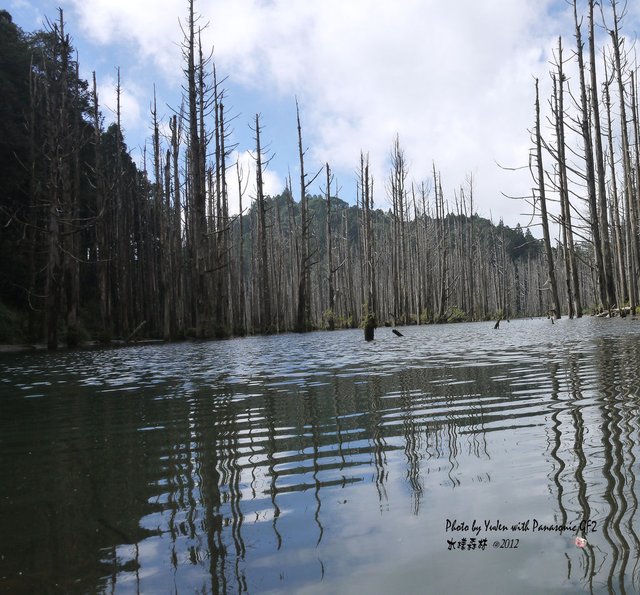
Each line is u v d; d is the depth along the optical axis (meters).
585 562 1.63
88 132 32.81
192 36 23.56
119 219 30.53
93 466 3.08
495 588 1.50
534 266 74.56
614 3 22.12
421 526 1.96
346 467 2.77
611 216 30.38
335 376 6.77
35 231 24.59
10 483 2.81
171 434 3.84
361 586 1.56
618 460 2.56
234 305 35.97
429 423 3.70
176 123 28.30
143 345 20.48
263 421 4.11
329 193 37.22
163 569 1.75
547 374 5.87
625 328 14.08
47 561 1.85
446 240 50.38
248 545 1.89
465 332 19.30
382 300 53.66
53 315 18.33
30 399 6.03
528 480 2.38
